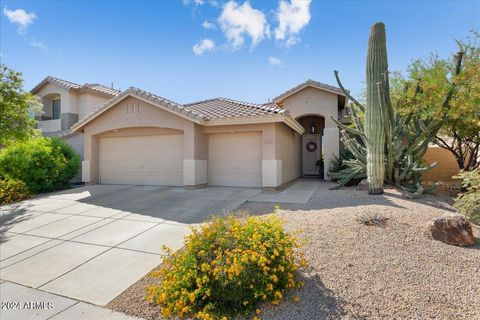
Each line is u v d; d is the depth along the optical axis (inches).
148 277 192.5
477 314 135.3
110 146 610.2
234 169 534.9
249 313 143.8
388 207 299.7
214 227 180.4
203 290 148.2
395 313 137.6
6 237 286.7
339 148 661.3
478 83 367.2
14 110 518.9
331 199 379.9
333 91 643.5
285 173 572.1
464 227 209.2
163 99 530.0
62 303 165.9
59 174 580.1
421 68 470.6
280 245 162.2
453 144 504.7
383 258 186.9
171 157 554.6
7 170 520.7
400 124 427.5
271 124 493.4
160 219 323.3
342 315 138.3
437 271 172.7
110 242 259.1
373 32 381.1
